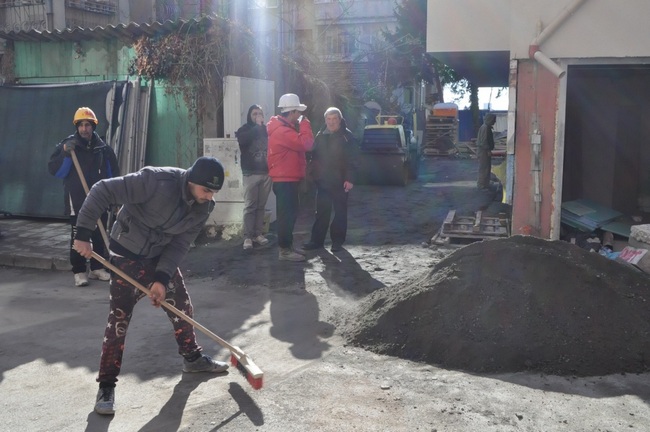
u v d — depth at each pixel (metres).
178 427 3.71
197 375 4.50
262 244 8.94
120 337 4.00
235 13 21.05
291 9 27.73
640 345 4.69
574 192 11.55
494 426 3.68
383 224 10.95
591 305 4.92
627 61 8.16
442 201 13.67
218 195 9.41
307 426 3.69
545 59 8.16
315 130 14.72
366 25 29.53
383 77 25.94
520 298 4.93
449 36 9.06
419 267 7.88
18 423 3.81
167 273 3.98
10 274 7.76
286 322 5.78
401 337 5.00
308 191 13.82
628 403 4.00
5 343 5.24
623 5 8.04
